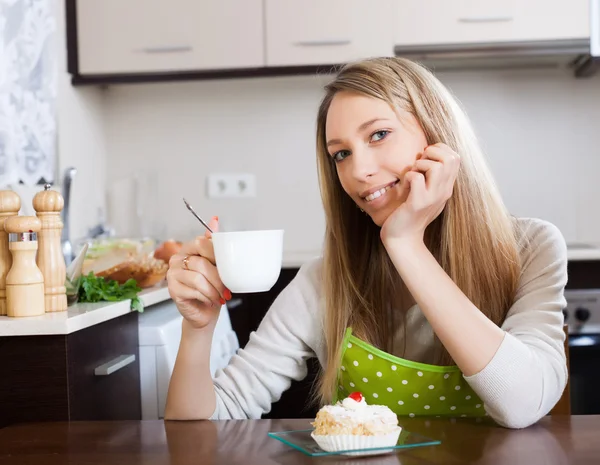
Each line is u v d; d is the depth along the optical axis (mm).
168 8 3033
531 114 3328
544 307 1279
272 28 3006
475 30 2961
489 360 1109
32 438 1058
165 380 2021
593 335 2797
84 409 1626
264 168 3414
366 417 936
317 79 3379
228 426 1092
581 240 3318
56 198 1653
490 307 1370
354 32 2984
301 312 1441
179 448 972
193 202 3432
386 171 1276
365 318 1390
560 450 912
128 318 1938
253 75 3020
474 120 3338
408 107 1294
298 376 1462
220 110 3420
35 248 1591
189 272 1214
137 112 3439
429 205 1184
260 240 1079
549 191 3332
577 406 2793
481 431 1027
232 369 1398
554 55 2963
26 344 1550
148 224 3430
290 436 1006
